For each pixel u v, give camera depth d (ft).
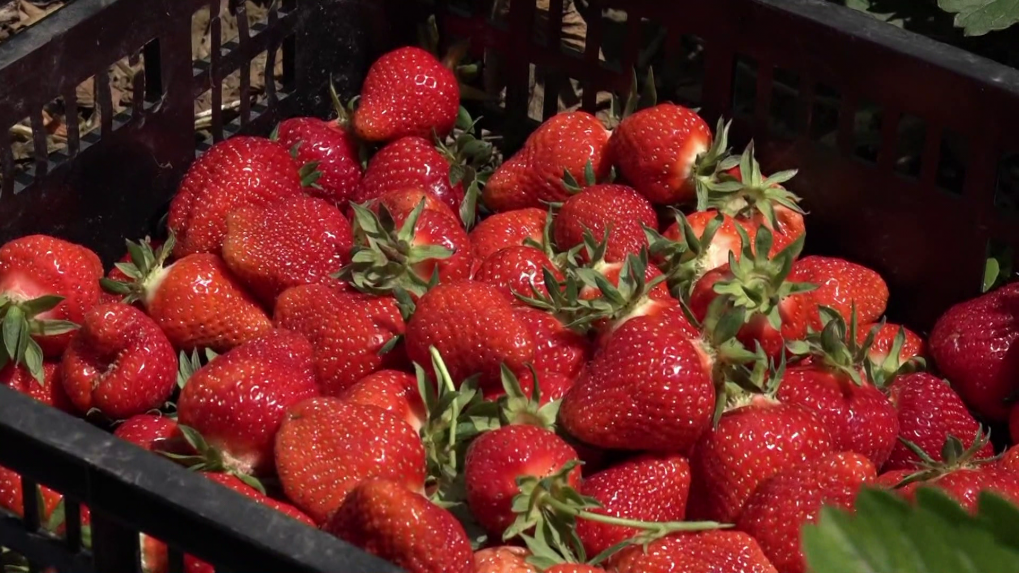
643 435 1.62
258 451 1.64
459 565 1.43
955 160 2.26
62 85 1.88
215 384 1.63
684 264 1.88
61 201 1.93
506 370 1.64
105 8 1.90
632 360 1.61
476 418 1.66
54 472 1.38
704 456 1.64
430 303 1.72
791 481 1.58
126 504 1.35
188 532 1.33
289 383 1.65
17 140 2.29
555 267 1.89
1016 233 1.89
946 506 0.88
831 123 2.36
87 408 1.78
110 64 1.93
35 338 1.82
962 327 1.89
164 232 2.06
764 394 1.66
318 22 2.20
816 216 2.05
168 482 1.33
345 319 1.77
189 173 1.96
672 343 1.61
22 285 1.80
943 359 1.91
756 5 1.98
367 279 1.81
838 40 1.93
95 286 1.85
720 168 1.96
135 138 2.00
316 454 1.57
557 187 2.03
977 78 1.84
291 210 1.88
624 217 1.91
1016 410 1.86
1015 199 2.24
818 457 1.63
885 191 1.97
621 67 2.13
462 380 1.73
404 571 1.27
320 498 1.57
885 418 1.74
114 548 1.40
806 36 1.95
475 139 2.14
